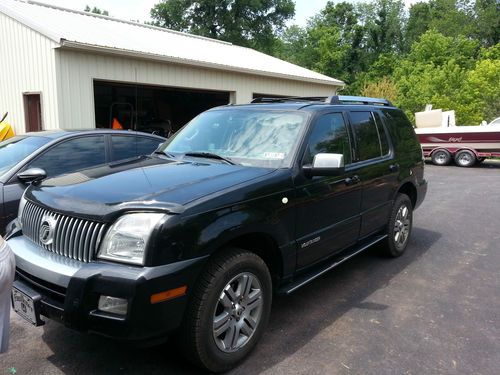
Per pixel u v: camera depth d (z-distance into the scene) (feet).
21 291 9.36
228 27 128.88
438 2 176.14
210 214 9.21
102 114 50.11
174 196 9.15
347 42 154.51
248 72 45.91
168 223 8.53
